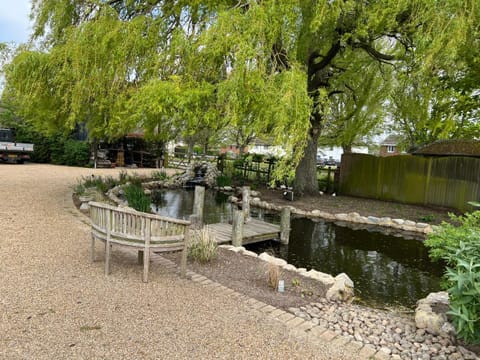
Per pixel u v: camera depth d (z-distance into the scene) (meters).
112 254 3.93
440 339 2.62
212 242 4.36
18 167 14.07
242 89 4.04
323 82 9.58
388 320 3.07
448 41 4.90
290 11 4.56
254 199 10.12
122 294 2.83
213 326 2.42
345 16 6.42
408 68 7.46
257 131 4.38
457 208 8.91
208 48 4.19
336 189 11.93
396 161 10.23
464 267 2.42
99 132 6.75
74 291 2.82
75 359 1.89
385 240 6.75
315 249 6.03
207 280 3.38
